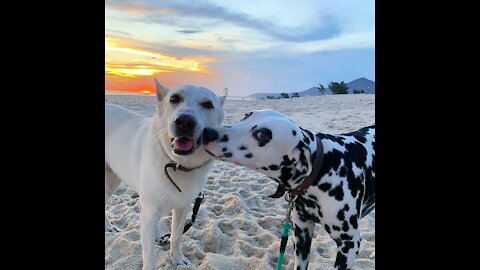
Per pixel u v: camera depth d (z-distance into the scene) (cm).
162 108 86
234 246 109
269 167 71
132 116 106
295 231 84
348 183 76
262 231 118
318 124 320
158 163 84
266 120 70
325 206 75
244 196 148
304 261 84
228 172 179
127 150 97
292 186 74
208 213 130
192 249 107
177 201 87
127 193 155
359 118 345
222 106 92
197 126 78
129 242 109
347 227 76
